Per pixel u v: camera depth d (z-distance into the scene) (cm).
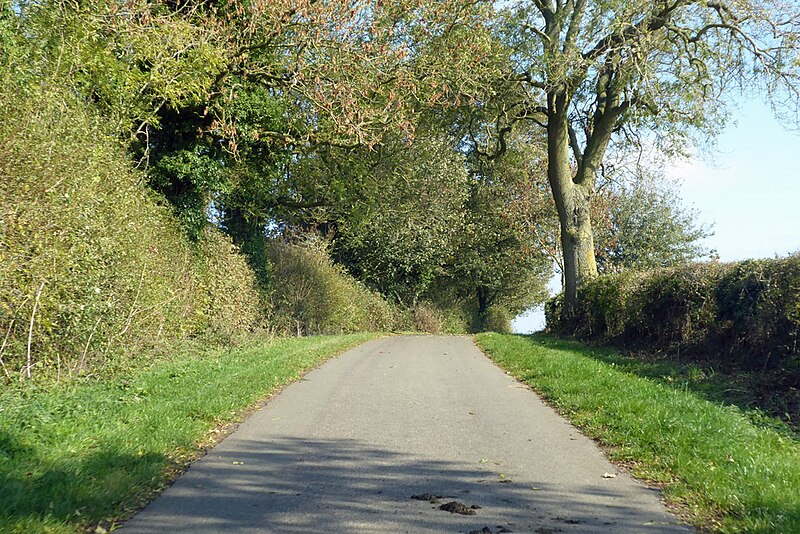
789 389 1007
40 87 1112
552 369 1327
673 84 2084
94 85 1500
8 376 938
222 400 977
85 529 499
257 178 2288
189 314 1744
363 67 1905
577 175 2484
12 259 927
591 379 1173
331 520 528
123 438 725
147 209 1491
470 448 764
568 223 2436
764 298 1170
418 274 3912
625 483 635
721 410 882
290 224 3244
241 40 1889
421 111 2253
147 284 1388
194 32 1758
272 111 2106
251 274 2162
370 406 1019
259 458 716
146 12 1609
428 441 797
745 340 1247
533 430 859
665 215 3759
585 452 750
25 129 981
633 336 1766
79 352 1126
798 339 1090
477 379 1329
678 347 1479
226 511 547
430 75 2055
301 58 1859
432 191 3562
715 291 1333
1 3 1197
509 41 2214
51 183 1018
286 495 591
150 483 613
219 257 1956
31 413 749
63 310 1039
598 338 2044
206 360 1462
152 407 891
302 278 2728
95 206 1167
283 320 2566
